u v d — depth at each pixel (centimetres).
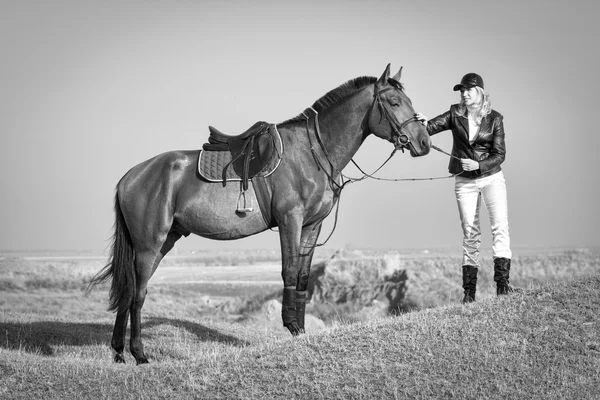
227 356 881
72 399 798
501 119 945
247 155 936
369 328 882
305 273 955
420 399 702
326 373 771
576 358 748
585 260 5422
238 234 955
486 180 945
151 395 784
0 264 5094
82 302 2739
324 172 936
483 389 707
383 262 3234
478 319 851
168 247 1028
